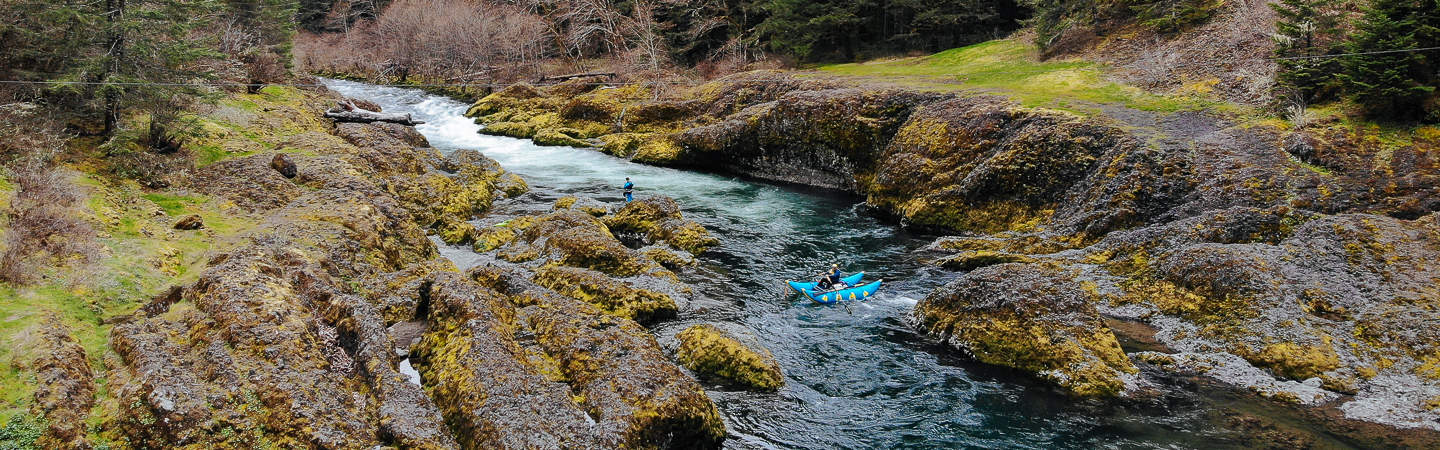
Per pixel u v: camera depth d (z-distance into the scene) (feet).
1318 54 74.33
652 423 33.86
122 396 29.63
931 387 43.06
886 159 90.68
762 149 103.91
